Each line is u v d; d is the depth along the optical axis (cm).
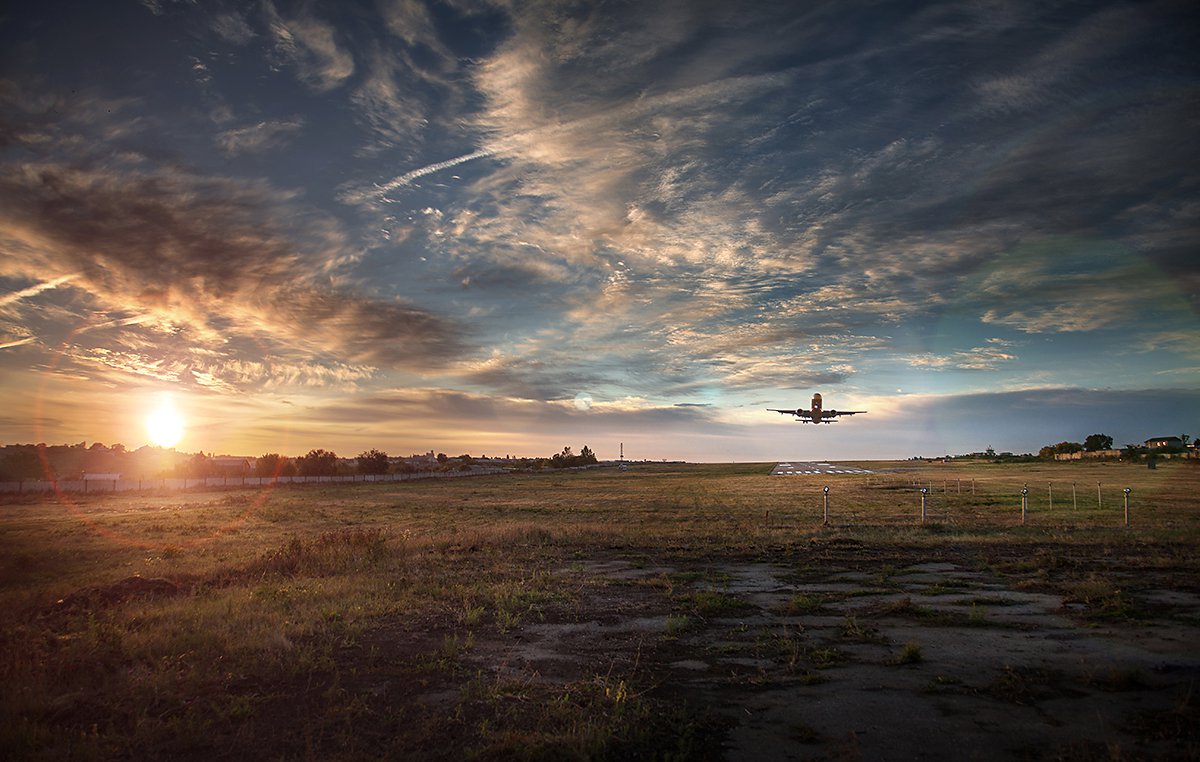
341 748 609
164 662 877
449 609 1212
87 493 6631
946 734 621
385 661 892
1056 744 590
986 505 3500
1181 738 592
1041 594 1253
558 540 2220
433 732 645
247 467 10969
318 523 3522
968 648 902
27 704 724
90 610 1248
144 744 630
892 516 2955
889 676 795
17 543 2606
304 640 1001
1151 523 2338
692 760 579
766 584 1431
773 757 582
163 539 2781
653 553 1930
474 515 3906
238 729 665
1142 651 865
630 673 826
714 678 807
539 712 692
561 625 1091
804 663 859
